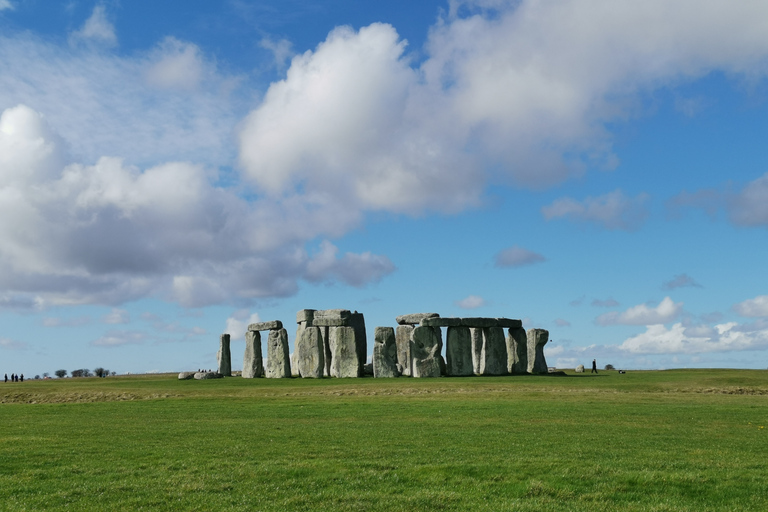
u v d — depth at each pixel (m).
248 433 29.73
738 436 28.77
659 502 17.72
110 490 18.78
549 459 22.58
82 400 52.28
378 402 45.47
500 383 58.12
